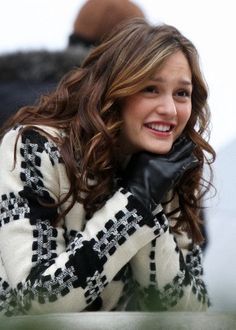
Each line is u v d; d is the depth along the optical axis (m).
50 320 2.51
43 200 4.49
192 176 4.96
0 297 4.46
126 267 4.72
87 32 6.67
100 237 4.32
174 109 4.55
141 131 4.59
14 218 4.43
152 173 4.47
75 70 4.82
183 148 4.63
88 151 4.50
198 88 4.83
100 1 6.68
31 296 4.25
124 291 4.77
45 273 4.25
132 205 4.38
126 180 4.50
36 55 6.38
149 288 4.71
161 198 4.47
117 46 4.60
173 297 4.72
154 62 4.49
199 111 4.92
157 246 4.61
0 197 4.51
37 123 4.67
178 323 2.88
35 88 6.28
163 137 4.57
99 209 4.43
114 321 3.07
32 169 4.53
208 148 4.96
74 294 4.25
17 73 6.27
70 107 4.74
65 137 4.61
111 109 4.59
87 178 4.52
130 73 4.50
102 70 4.63
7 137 4.64
